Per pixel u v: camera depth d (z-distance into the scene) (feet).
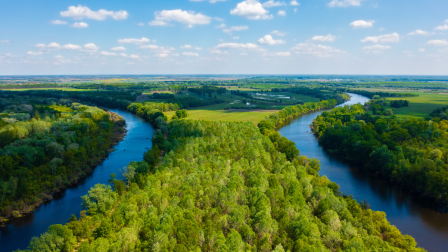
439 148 523.29
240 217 282.77
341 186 457.68
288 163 444.96
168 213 289.94
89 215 327.26
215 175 386.32
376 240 257.96
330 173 512.22
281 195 339.98
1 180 377.91
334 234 258.78
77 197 415.85
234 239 244.01
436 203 400.47
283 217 288.51
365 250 239.50
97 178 481.05
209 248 257.34
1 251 296.71
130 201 312.91
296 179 383.65
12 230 334.85
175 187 362.53
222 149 521.24
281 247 239.71
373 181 477.36
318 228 273.33
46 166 454.81
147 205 315.37
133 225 271.69
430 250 303.27
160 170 412.57
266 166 451.94
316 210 320.50
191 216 282.77
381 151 499.51
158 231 256.52
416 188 427.33
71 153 494.18
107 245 242.99
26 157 447.83
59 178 435.53
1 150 459.73
